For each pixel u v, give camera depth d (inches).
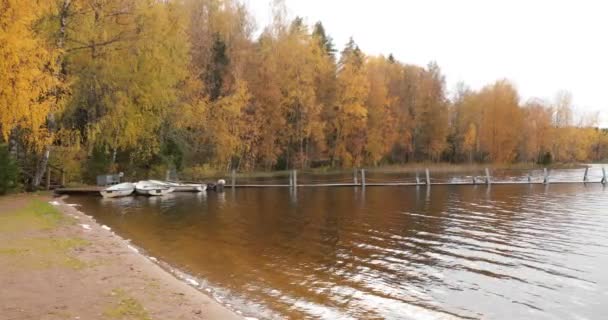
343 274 486.3
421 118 2783.0
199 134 1675.7
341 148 2343.8
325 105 2317.9
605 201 1170.0
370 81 2453.2
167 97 1275.8
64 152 1173.7
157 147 1422.2
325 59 2349.9
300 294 415.2
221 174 1857.8
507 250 613.0
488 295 428.5
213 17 1946.4
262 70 2033.7
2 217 639.1
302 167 2210.9
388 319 361.7
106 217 847.1
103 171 1301.7
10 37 668.7
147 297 335.3
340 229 749.9
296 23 2273.6
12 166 962.1
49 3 895.7
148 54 1178.0
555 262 553.0
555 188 1555.1
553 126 3331.7
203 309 323.3
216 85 1831.9
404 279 474.3
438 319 367.2
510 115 2888.8
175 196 1248.2
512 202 1143.0
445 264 538.3
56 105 877.2
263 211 957.2
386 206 1055.0
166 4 1412.4
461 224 810.2
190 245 613.6
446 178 2011.6
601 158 3922.2
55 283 347.9
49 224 615.5
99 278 376.2
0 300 298.0
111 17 1132.5
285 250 595.2
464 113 3041.3
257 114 1971.0
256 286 434.9
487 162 2984.7
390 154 2790.4
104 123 1161.4
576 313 386.9
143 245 607.2
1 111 701.3
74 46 1077.8
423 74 2849.4
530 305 404.2
